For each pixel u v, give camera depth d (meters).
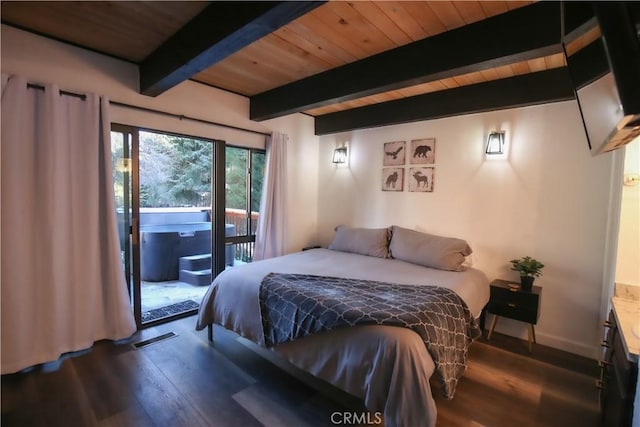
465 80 2.74
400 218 3.75
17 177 2.09
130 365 2.30
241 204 3.87
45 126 2.18
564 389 2.15
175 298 3.80
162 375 2.19
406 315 1.75
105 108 2.47
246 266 2.81
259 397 1.99
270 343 2.10
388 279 2.54
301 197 4.34
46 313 2.26
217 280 2.59
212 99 3.25
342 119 4.02
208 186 6.25
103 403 1.88
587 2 0.83
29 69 2.18
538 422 1.83
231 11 1.67
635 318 1.58
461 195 3.28
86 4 1.82
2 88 2.02
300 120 4.24
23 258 2.14
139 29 2.11
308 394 2.03
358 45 2.20
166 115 2.92
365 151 4.05
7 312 2.10
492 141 2.98
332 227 4.43
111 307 2.62
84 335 2.49
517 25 1.72
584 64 1.04
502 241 3.04
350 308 1.84
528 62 2.34
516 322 2.97
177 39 2.14
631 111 0.80
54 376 2.14
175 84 2.48
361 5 1.71
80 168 2.41
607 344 1.80
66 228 2.35
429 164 3.50
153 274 4.51
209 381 2.13
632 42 0.76
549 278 2.80
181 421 1.76
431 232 3.50
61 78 2.32
